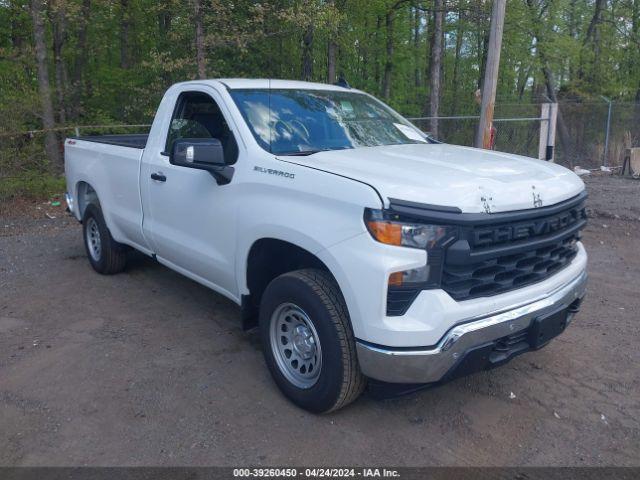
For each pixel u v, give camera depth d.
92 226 6.71
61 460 3.39
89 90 19.30
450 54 27.98
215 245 4.49
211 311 5.61
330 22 14.65
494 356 3.51
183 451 3.47
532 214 3.48
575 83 23.31
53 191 11.24
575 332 5.21
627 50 25.03
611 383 4.32
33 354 4.71
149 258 7.26
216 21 13.72
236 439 3.58
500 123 15.11
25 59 15.36
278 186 3.80
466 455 3.46
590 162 16.23
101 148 6.23
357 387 3.58
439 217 3.16
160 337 5.03
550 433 3.69
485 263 3.36
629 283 6.56
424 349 3.21
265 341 4.02
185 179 4.72
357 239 3.26
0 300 5.93
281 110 4.60
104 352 4.74
